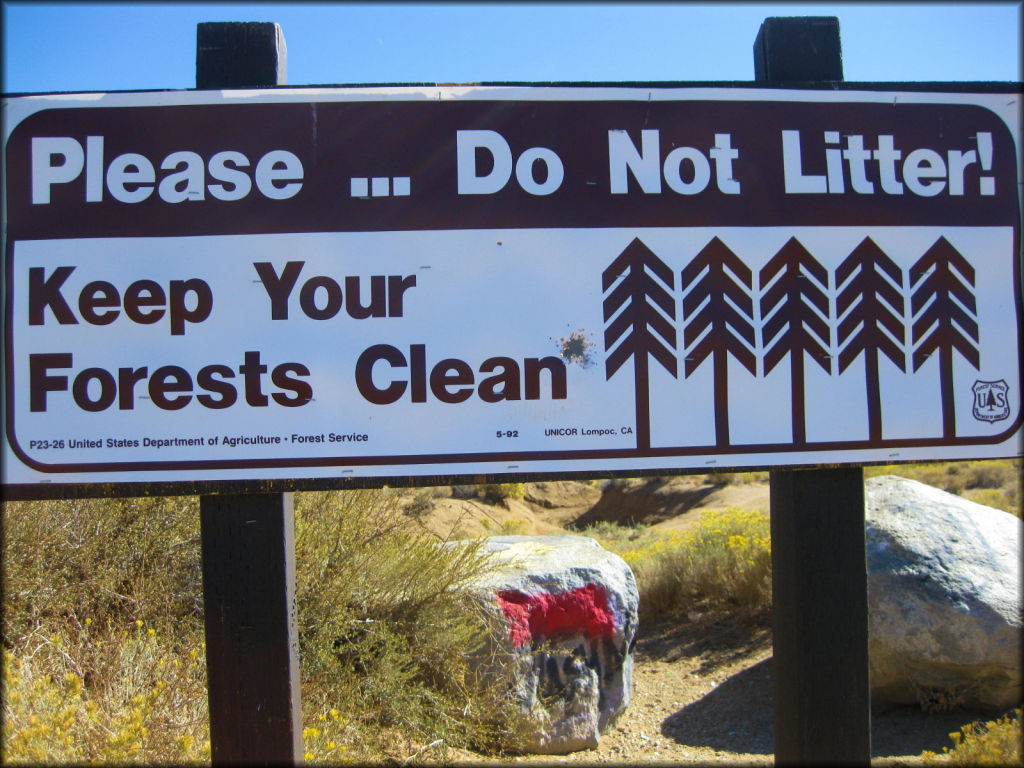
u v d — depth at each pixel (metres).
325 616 4.60
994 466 16.14
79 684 3.31
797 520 2.99
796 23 3.16
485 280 2.97
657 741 5.11
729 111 3.06
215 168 2.94
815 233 3.06
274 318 2.91
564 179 3.01
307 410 2.90
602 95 3.04
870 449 3.01
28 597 4.05
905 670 5.30
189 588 4.83
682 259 3.02
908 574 5.36
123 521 4.64
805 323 3.04
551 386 2.96
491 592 5.05
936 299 3.08
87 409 2.86
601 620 5.21
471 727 4.54
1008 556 5.44
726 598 7.88
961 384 3.06
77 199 2.91
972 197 3.12
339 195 2.96
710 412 2.99
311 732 3.57
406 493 7.29
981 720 5.09
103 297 2.89
